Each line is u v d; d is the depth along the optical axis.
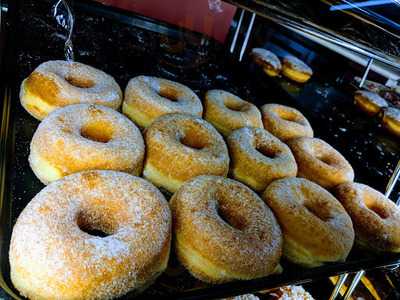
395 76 0.50
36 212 0.18
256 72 0.48
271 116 0.37
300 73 0.51
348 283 0.33
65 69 0.29
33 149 0.23
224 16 0.51
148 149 0.27
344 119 0.48
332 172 0.32
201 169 0.26
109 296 0.17
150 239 0.19
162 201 0.22
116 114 0.27
